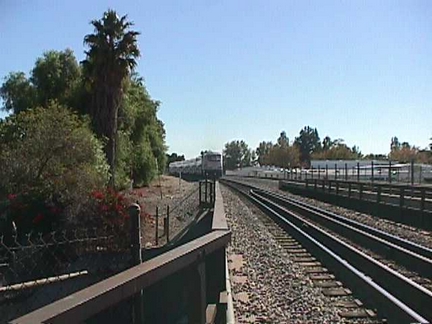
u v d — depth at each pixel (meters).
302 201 41.91
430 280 11.39
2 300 8.88
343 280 11.23
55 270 10.88
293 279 11.52
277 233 20.69
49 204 15.77
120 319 4.79
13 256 9.98
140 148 49.19
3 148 23.81
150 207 29.86
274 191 58.91
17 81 44.72
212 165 84.88
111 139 35.72
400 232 20.62
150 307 6.02
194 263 5.28
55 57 44.03
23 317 2.87
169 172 119.50
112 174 32.75
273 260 14.16
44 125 22.75
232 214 29.42
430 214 21.53
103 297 3.45
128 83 38.78
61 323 2.98
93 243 11.42
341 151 129.50
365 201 30.34
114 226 13.85
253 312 8.78
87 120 33.25
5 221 15.54
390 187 28.06
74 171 19.83
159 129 63.06
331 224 22.39
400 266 13.23
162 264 4.36
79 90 40.91
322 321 8.20
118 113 41.56
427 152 73.81
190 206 30.80
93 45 35.97
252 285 10.95
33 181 18.83
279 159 148.75
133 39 36.25
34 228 15.34
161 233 20.00
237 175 135.62
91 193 15.80
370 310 8.77
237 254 15.16
